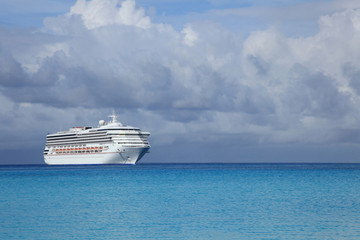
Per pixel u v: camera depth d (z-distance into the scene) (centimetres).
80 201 6191
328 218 4644
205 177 12362
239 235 3881
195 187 8538
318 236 3822
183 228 4188
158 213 5031
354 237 3784
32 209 5397
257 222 4450
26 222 4512
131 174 14438
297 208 5369
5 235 3925
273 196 6744
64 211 5219
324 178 11700
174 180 10881
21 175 14050
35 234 3962
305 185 8969
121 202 6062
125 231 4075
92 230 4116
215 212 5091
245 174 14588
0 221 4559
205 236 3869
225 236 3856
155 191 7662
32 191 7738
